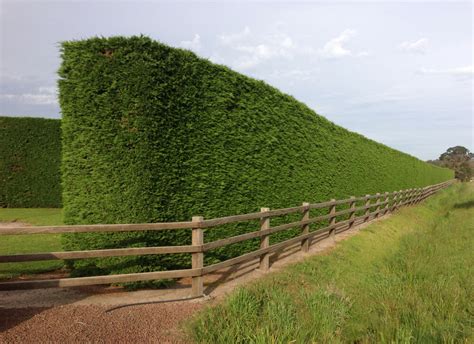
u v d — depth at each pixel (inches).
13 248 303.0
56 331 146.7
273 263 297.1
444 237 437.1
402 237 467.8
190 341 147.2
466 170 2635.3
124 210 217.9
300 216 402.9
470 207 808.3
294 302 194.2
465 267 291.0
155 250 186.2
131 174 218.4
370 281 261.9
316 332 164.6
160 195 228.5
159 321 164.7
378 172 720.3
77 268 220.5
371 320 182.9
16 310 166.4
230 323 159.2
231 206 290.8
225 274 260.7
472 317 195.9
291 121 382.9
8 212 566.9
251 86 315.9
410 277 263.1
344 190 540.1
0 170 624.7
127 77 219.1
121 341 143.6
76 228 167.2
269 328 158.4
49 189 645.9
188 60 249.8
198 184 258.1
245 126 307.6
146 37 224.1
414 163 1090.7
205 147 264.7
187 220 250.2
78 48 219.3
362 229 483.5
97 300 188.4
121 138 218.4
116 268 216.1
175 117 240.1
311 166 429.7
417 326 178.2
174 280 237.5
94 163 219.1
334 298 202.4
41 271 247.1
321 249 357.1
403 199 792.9
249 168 312.2
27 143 636.1
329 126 488.4
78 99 220.1
